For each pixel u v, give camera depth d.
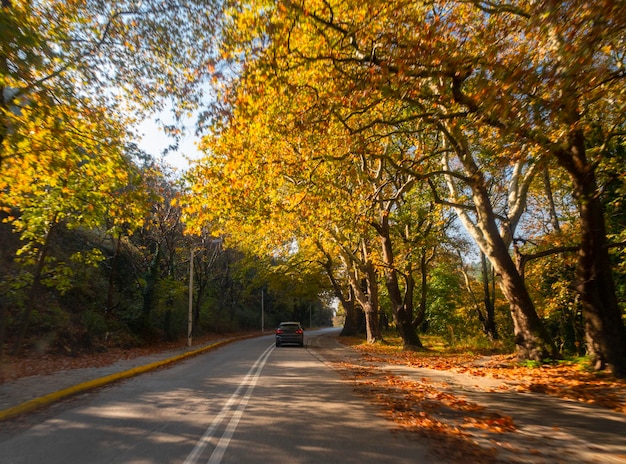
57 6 9.88
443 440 6.43
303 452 5.89
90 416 7.95
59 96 9.94
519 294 13.88
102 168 12.62
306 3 9.03
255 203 16.36
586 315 11.93
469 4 10.30
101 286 24.52
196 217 15.62
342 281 43.56
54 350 16.09
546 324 29.20
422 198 22.73
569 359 13.30
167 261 29.62
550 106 7.38
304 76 10.88
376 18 9.26
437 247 27.50
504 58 8.22
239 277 44.06
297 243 31.05
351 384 11.74
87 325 19.61
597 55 8.16
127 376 13.43
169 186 26.53
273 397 9.85
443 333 35.38
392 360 18.05
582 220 11.88
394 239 27.23
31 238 14.75
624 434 6.68
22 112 9.86
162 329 29.97
